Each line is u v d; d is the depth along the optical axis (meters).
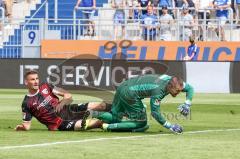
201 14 60.78
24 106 25.19
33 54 59.03
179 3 62.62
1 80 55.03
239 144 21.42
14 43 59.59
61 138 22.77
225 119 31.98
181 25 58.06
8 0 66.38
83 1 62.69
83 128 25.12
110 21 58.84
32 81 25.08
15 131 25.02
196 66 52.78
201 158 18.44
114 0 63.28
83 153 19.14
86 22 59.16
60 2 66.88
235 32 57.94
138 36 58.53
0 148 20.06
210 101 43.94
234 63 52.28
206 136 23.78
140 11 60.91
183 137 23.33
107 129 24.91
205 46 56.81
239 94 51.16
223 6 61.31
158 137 23.20
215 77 52.62
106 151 19.56
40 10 67.44
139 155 18.84
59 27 58.97
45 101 25.25
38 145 20.81
